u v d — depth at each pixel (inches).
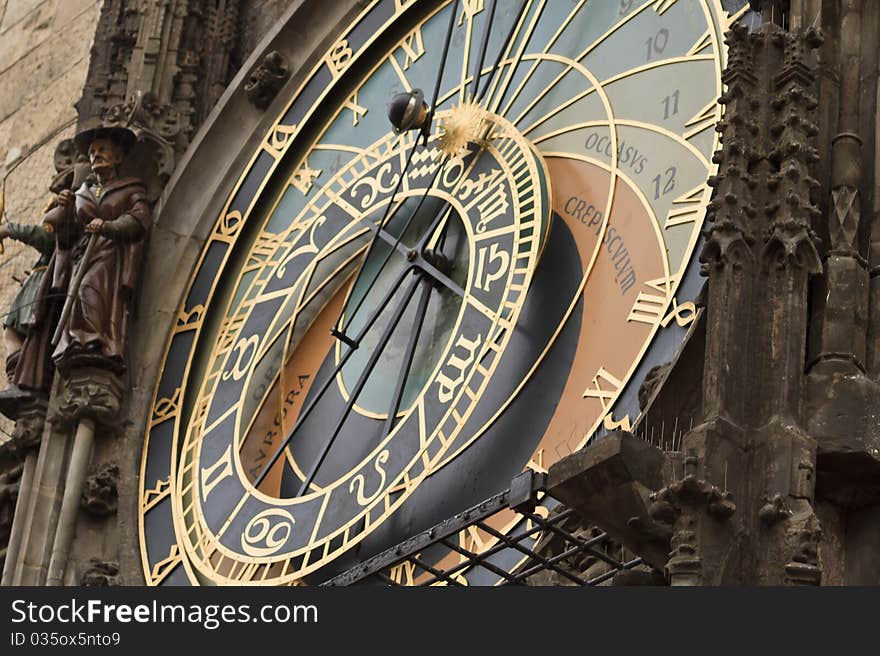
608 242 899.4
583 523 813.9
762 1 844.6
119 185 1088.8
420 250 964.0
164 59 1133.1
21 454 1047.6
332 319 1008.2
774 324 767.7
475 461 890.7
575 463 741.9
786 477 733.9
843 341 769.6
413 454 914.7
